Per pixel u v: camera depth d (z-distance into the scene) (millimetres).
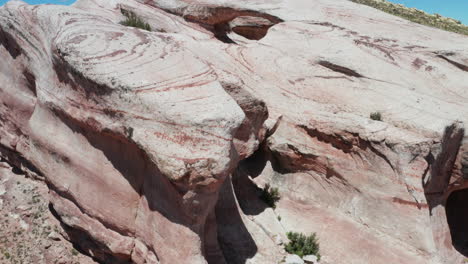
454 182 10188
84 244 8008
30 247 8344
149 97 6273
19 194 9469
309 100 11656
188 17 16922
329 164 10422
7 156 10414
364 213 9664
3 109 9906
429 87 12055
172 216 6387
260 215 9938
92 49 7234
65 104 7484
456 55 13641
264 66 12984
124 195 7082
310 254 8922
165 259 6488
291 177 11375
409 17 36344
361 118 9945
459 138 9906
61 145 7789
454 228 11508
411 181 8930
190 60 7762
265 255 8383
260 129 10617
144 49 7699
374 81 11875
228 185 8852
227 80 8719
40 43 8508
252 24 20875
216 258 7492
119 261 7609
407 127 9906
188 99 6422
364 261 8984
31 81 9172
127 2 17094
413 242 8898
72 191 7715
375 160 9461
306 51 13758
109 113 6625
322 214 10297
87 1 17000
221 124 6094
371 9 20594
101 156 7238
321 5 20172
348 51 13305
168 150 5988
